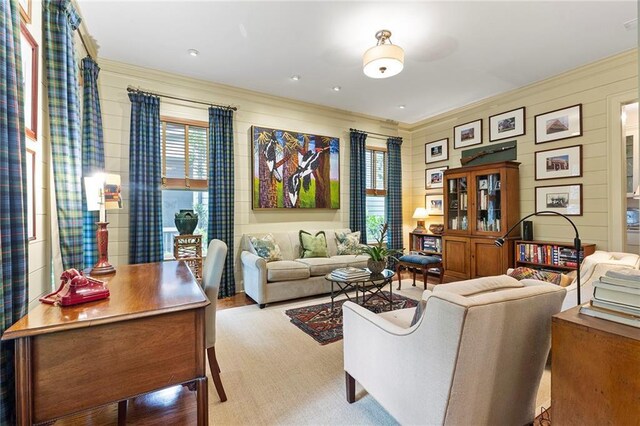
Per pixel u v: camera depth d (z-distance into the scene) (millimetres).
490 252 4059
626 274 1062
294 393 1850
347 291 4008
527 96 4062
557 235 3730
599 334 995
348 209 5191
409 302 3545
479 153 4586
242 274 4180
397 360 1339
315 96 4457
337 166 5012
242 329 2846
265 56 3279
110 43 3027
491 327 1104
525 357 1292
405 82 3949
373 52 2678
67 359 1023
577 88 3568
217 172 3938
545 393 1826
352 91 4254
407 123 5891
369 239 5488
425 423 1194
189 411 1732
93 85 2904
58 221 1990
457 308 1039
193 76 3789
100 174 1988
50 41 1969
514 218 3998
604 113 3354
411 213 5934
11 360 1144
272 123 4457
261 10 2510
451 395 1094
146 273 1876
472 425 1178
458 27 2734
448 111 5133
